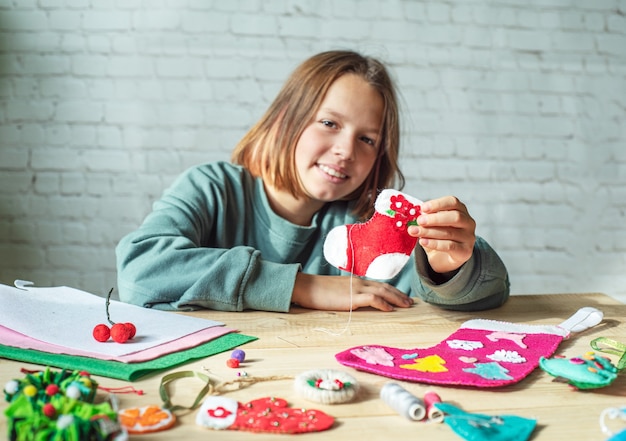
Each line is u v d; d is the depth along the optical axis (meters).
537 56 2.39
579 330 0.89
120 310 0.93
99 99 2.25
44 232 2.25
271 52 2.28
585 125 2.43
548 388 0.68
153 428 0.56
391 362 0.73
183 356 0.75
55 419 0.54
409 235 0.91
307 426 0.57
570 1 2.39
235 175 1.36
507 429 0.57
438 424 0.59
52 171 2.25
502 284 1.04
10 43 2.21
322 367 0.73
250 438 0.55
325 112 1.27
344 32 2.30
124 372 0.69
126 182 2.27
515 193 2.42
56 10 2.22
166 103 2.27
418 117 2.36
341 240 0.91
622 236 2.47
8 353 0.73
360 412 0.61
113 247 2.28
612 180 2.46
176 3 2.24
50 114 2.24
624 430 0.55
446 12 2.34
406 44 2.33
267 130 1.39
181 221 1.19
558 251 2.45
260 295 0.99
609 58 2.43
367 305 1.01
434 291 1.00
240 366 0.73
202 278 0.99
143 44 2.25
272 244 1.36
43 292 0.96
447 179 2.38
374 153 1.31
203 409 0.60
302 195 1.34
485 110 2.38
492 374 0.70
